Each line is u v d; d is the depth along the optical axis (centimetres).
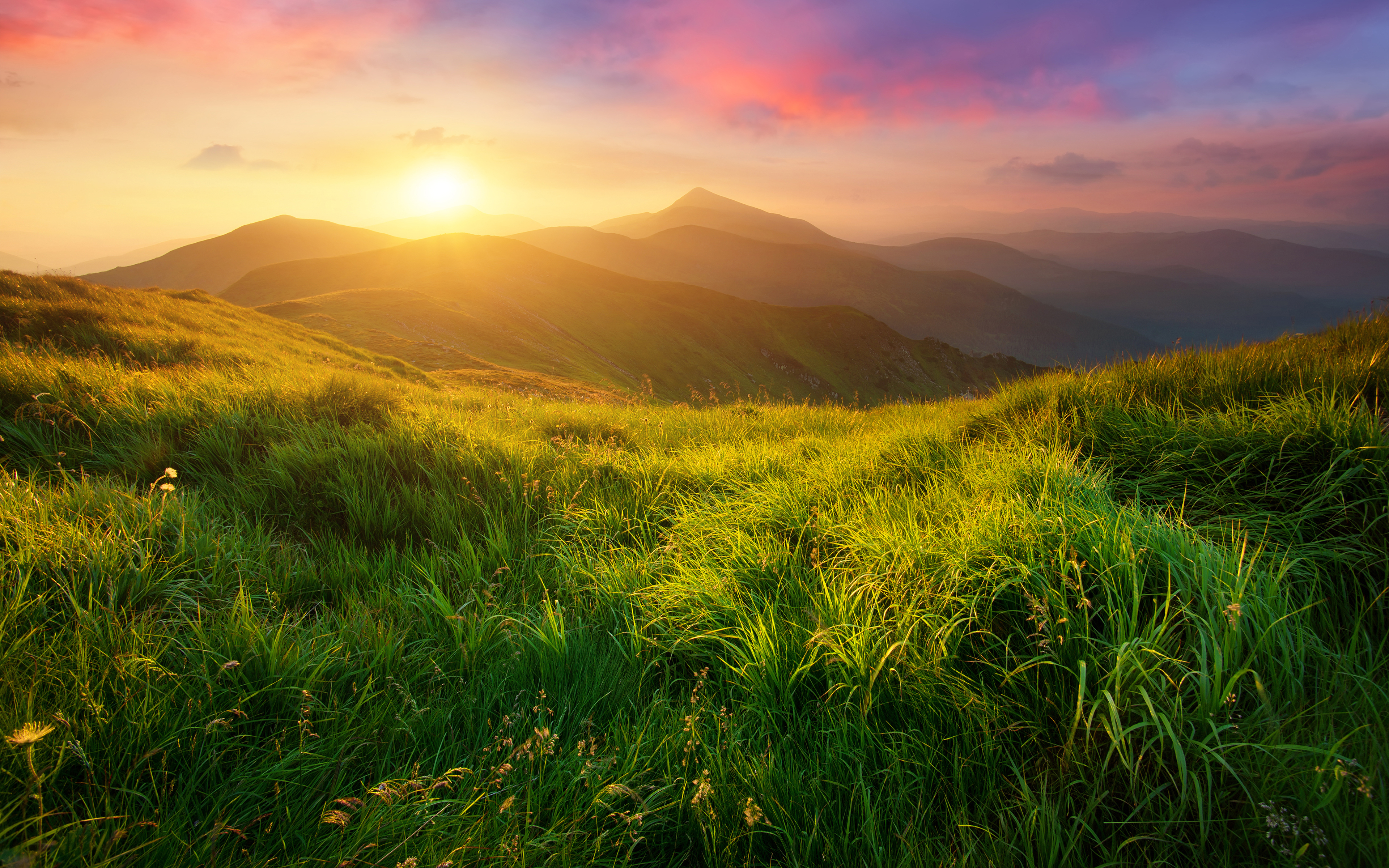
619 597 329
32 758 170
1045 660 218
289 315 4891
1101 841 181
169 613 268
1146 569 247
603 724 248
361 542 392
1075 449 415
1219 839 174
